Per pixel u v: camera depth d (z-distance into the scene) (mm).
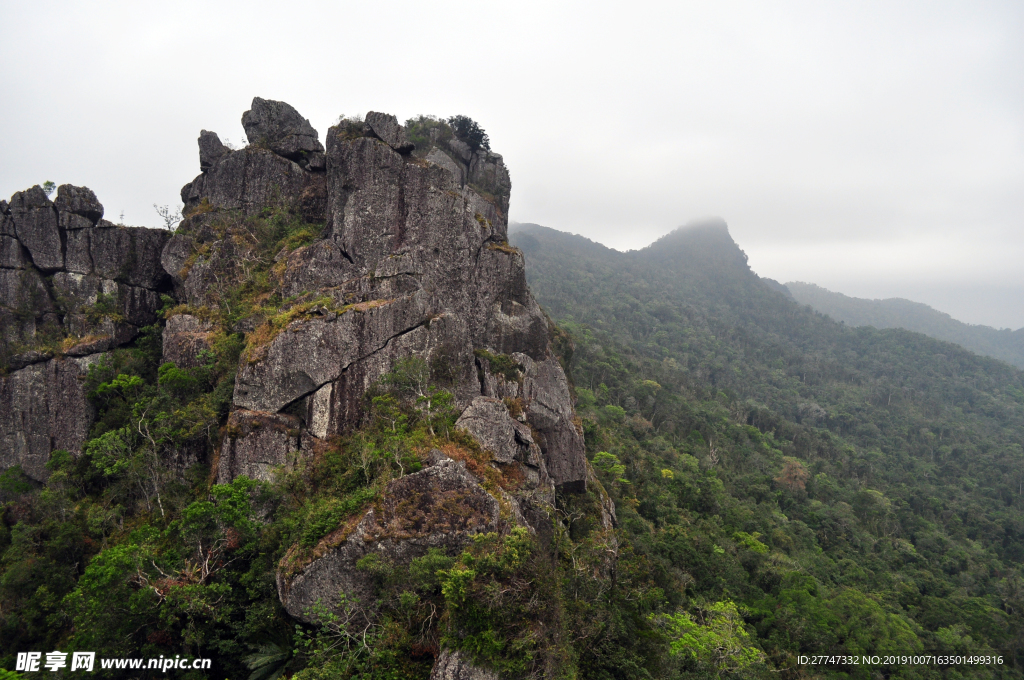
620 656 24641
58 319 41812
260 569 24922
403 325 34031
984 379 182500
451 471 25219
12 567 28312
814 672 38656
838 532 74250
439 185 41000
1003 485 110312
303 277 37469
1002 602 62562
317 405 30594
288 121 47750
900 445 132250
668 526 52844
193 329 36781
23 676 22781
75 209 42688
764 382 167625
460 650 19031
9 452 37844
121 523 31438
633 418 91562
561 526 31438
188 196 48375
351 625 21953
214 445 31922
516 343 43344
